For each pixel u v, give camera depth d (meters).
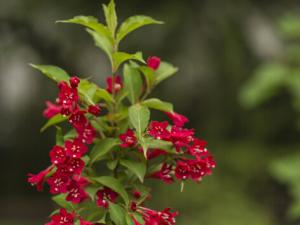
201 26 13.06
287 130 13.27
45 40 13.27
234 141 13.09
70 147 3.03
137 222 3.14
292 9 13.69
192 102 13.14
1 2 13.19
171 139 3.15
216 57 13.04
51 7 13.10
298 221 12.82
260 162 12.67
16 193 15.32
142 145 3.03
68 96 3.09
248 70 13.07
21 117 14.36
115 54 3.35
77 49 13.12
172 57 12.87
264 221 11.70
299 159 7.75
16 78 13.81
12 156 15.24
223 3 13.27
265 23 13.36
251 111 13.16
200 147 3.25
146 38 12.62
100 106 3.45
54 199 3.42
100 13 12.74
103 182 3.19
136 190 3.35
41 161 15.17
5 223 14.10
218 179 12.19
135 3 12.72
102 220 3.15
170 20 12.72
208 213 11.65
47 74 3.30
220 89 13.09
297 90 8.21
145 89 3.64
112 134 3.40
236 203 11.80
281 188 12.84
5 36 13.48
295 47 9.02
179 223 11.65
